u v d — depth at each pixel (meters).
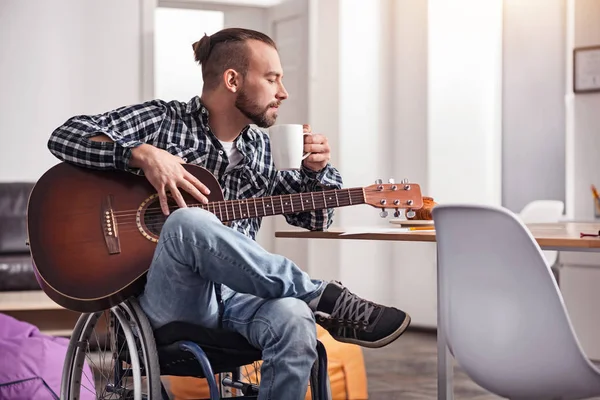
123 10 6.70
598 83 6.00
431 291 6.25
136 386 2.18
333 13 6.33
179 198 2.34
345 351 3.71
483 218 1.91
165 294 2.22
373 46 6.42
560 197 6.95
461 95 6.26
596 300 4.68
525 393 1.97
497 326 1.95
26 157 6.52
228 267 2.17
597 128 6.02
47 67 6.56
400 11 6.41
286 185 2.67
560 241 1.99
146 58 6.75
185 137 2.55
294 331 2.18
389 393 4.12
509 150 7.20
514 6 7.15
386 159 6.46
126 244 2.33
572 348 1.87
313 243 6.47
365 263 6.41
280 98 2.62
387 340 2.22
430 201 2.70
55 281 2.27
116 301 2.27
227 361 2.26
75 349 2.50
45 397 3.14
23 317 5.16
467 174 6.27
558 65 6.94
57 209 2.34
